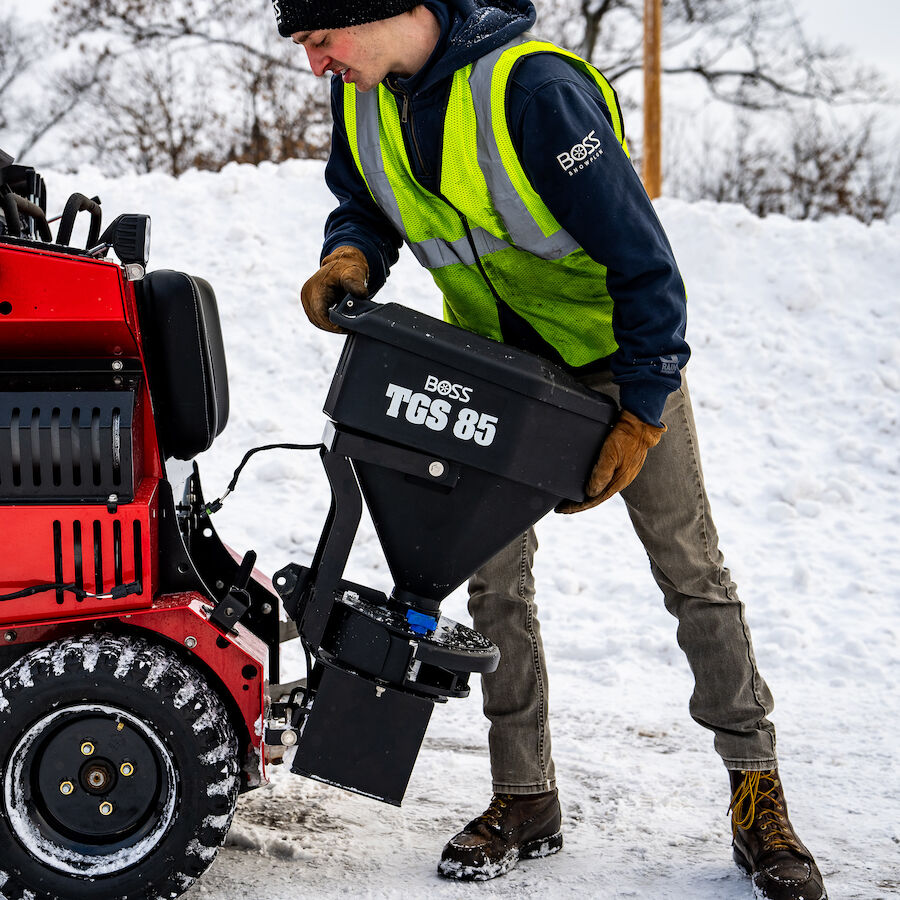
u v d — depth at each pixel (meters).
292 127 16.05
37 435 2.13
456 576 2.29
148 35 16.25
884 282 7.82
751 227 8.16
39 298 2.12
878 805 2.84
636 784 2.99
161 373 2.29
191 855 2.14
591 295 2.35
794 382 7.01
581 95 2.12
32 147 17.27
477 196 2.21
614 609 4.70
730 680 2.42
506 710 2.52
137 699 2.10
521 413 2.13
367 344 2.13
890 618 4.56
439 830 2.66
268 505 5.59
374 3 2.08
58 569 2.15
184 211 8.35
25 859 2.12
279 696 2.50
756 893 2.29
